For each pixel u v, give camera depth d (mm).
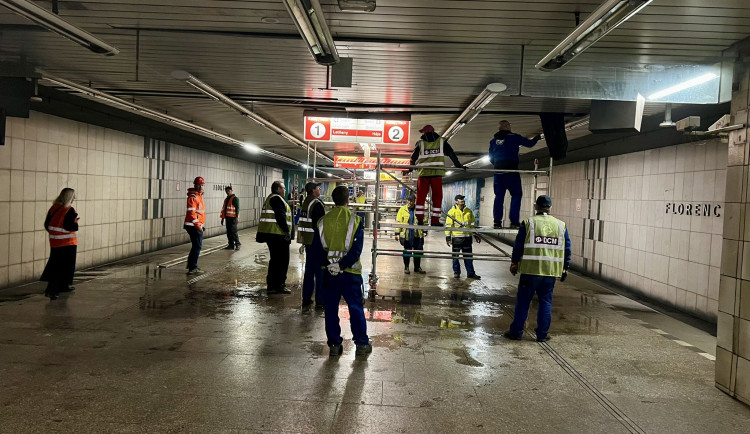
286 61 5473
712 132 4324
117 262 10117
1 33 4840
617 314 6887
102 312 6012
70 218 6691
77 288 7406
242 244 14297
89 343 4820
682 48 4742
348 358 4605
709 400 3902
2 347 4645
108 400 3551
